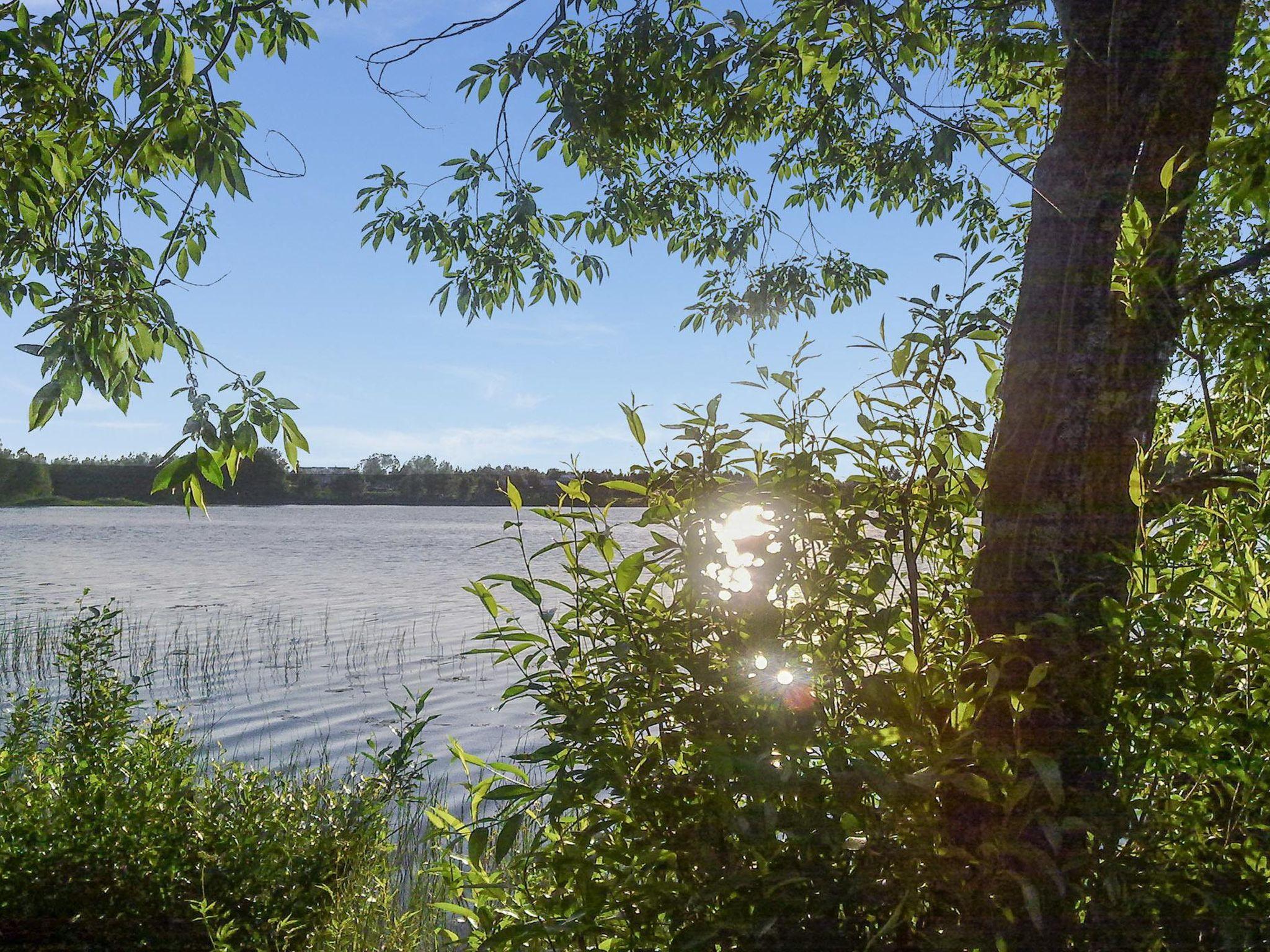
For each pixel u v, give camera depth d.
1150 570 2.47
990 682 2.10
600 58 5.62
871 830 2.01
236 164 3.89
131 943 4.26
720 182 7.98
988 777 2.17
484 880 2.70
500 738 10.10
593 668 2.40
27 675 12.62
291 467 3.42
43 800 4.64
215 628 18.95
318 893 4.53
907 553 2.41
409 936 4.09
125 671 13.59
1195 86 2.73
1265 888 1.99
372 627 19.44
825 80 4.66
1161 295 2.65
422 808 5.95
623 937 2.22
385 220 6.47
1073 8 2.90
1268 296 3.38
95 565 38.53
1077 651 2.25
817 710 2.21
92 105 4.20
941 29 5.37
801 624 2.40
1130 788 2.19
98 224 5.20
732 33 4.96
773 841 1.99
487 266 6.43
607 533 2.45
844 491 2.53
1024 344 2.78
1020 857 1.99
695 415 2.47
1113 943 2.00
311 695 12.32
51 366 3.35
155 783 4.80
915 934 2.04
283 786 5.37
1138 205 2.63
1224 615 2.47
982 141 2.76
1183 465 3.17
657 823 2.21
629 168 7.02
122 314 3.45
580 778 2.29
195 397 3.24
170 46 3.89
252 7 3.86
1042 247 2.80
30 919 4.26
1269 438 3.05
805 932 2.04
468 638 17.64
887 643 2.53
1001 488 2.69
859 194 7.93
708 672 2.21
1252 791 2.09
